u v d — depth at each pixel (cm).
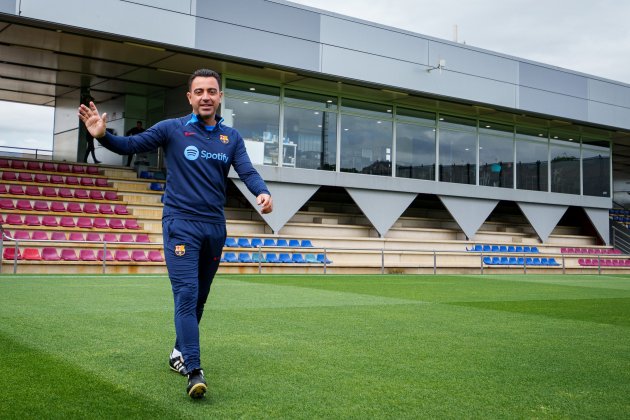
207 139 377
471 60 2233
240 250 1841
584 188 2827
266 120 2016
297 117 2078
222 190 383
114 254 1611
